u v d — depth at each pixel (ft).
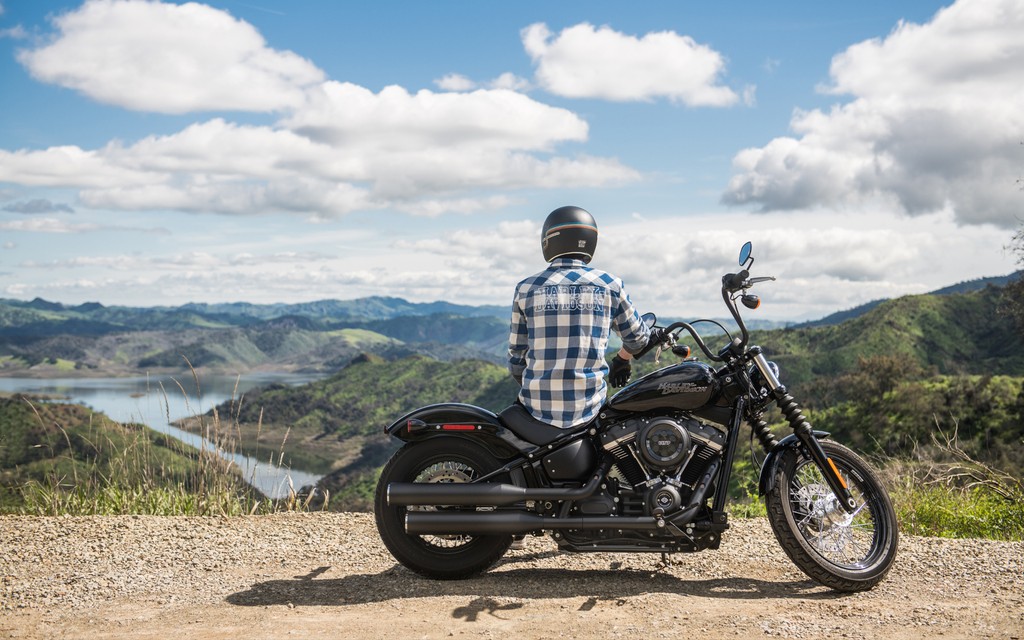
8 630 10.50
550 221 13.23
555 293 12.66
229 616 10.96
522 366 13.41
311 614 11.02
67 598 11.92
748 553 14.32
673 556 14.21
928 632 10.03
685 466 12.51
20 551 14.55
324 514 18.15
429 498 12.27
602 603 11.37
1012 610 10.84
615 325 13.05
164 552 14.64
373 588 12.30
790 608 11.06
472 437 12.73
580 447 12.46
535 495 12.24
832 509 12.48
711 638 9.86
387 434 12.80
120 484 19.35
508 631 10.17
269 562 14.07
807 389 160.86
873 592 11.94
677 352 13.64
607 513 12.25
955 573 12.78
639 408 12.62
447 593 11.98
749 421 12.95
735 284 12.77
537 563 13.91
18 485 18.89
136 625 10.62
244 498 19.02
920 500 19.75
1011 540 17.52
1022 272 75.51
